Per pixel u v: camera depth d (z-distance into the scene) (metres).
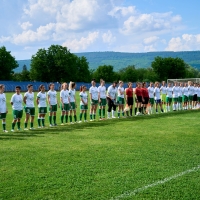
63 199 5.97
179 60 112.06
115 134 12.63
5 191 6.38
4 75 90.12
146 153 9.34
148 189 6.43
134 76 113.88
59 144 10.72
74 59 96.81
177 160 8.55
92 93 17.81
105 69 111.81
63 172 7.55
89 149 9.91
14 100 14.19
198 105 25.73
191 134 12.48
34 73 93.38
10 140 11.53
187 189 6.43
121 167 7.93
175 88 23.55
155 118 18.16
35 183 6.82
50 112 15.71
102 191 6.34
